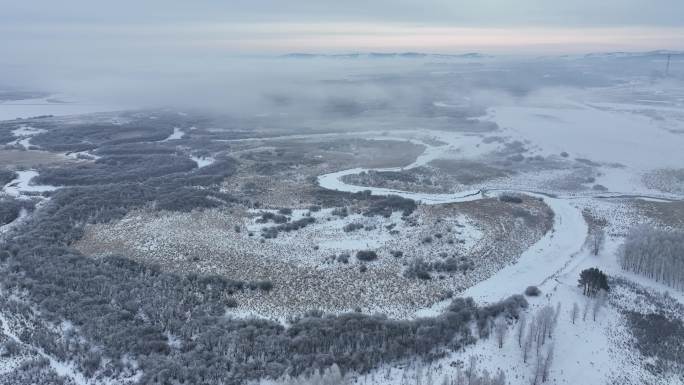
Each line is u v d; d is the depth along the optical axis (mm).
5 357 63812
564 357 65938
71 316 71875
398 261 93750
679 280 84500
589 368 64500
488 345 67812
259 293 81438
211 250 96750
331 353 63562
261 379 59781
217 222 112000
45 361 62438
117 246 98188
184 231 105938
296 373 60719
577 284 85625
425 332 67500
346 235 105625
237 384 58719
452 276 88438
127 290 79438
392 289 83625
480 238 103750
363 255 94375
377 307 77938
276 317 74438
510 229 109688
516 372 62875
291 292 82000
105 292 78812
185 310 74875
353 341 65875
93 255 94125
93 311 72312
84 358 62812
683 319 75625
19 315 73125
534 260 96625
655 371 64688
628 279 88250
